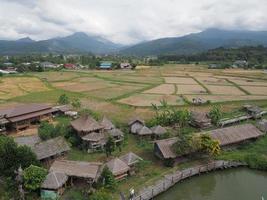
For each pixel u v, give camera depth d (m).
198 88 151.00
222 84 163.00
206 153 67.19
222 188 57.75
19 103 117.81
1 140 56.88
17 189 51.06
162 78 191.25
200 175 61.81
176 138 68.75
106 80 182.62
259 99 122.56
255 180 60.62
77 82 173.62
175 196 55.38
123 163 58.47
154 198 53.91
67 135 75.44
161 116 89.69
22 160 54.78
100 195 49.28
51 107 97.38
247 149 72.12
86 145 71.50
